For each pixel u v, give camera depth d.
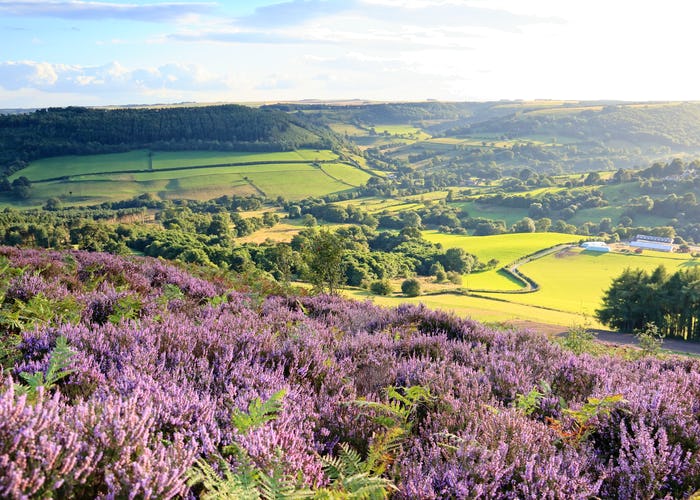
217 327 5.52
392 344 6.19
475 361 5.65
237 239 150.25
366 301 11.38
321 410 3.63
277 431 2.86
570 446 3.33
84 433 2.08
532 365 5.51
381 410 3.69
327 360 4.84
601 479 2.82
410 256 144.75
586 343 11.36
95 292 6.79
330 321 8.73
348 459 2.84
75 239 98.75
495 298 101.19
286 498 2.18
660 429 3.28
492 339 7.18
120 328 4.57
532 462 2.82
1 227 94.12
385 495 2.44
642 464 3.03
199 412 2.95
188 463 2.22
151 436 2.44
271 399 2.99
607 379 4.81
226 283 12.45
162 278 10.40
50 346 3.97
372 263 116.19
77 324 4.65
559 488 2.69
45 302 5.66
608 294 75.19
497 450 2.85
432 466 2.90
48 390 2.88
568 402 4.46
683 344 62.59
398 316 8.52
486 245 166.38
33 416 1.93
